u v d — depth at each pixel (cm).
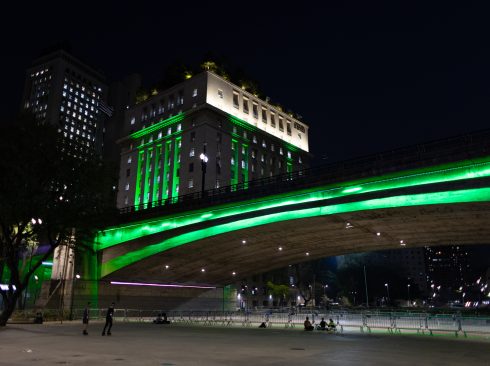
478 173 3050
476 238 4631
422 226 4125
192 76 11194
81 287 5403
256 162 11156
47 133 3519
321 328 3328
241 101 11194
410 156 3338
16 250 3791
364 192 3566
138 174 11225
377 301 14362
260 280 11125
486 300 18462
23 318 4172
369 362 1477
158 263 5631
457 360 1570
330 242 5097
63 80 18000
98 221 3894
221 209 4525
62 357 1551
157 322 4238
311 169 3925
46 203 3469
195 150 9938
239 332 3091
